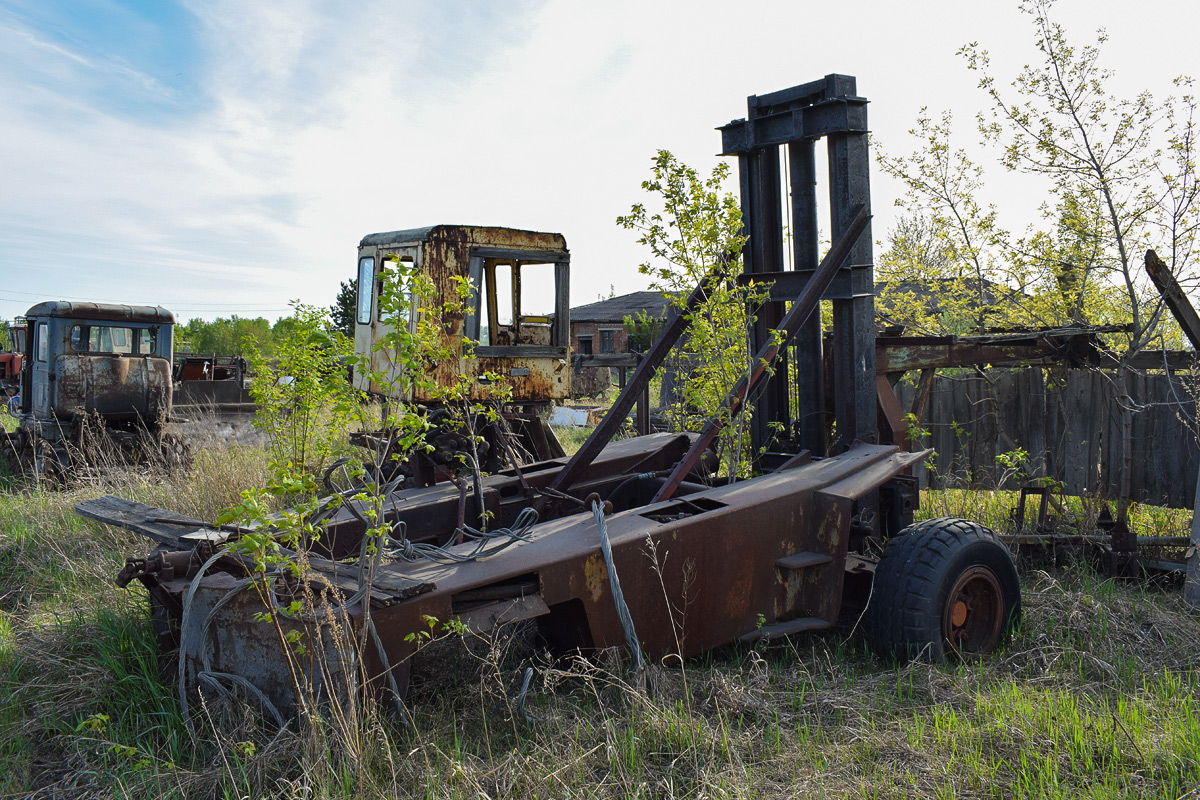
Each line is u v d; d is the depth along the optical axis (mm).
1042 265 6566
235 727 2771
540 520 4234
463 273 6469
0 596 4703
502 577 2898
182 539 3082
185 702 2809
